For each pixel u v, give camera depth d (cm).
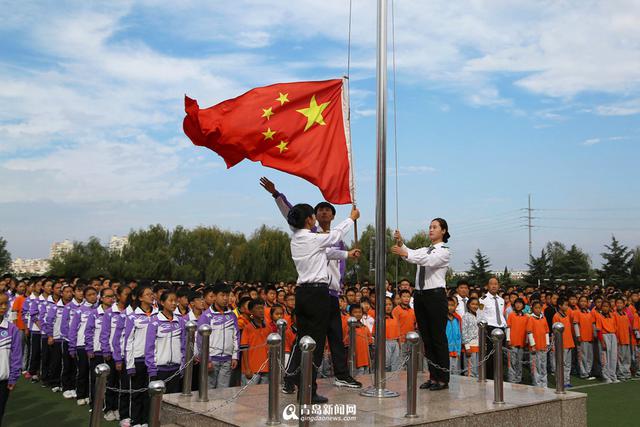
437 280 710
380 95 698
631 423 872
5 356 693
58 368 1133
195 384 863
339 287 690
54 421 868
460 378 816
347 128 823
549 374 1404
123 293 920
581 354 1389
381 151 689
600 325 1348
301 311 622
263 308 895
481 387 736
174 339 800
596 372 1405
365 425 520
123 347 852
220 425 562
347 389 695
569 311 1345
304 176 792
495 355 642
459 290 1179
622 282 5125
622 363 1408
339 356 696
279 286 1557
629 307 1494
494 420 601
